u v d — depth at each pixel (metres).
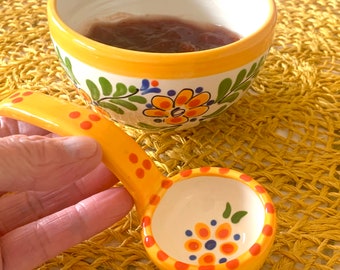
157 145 0.20
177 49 0.20
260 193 0.17
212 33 0.22
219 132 0.21
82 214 0.16
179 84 0.17
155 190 0.17
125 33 0.22
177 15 0.23
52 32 0.18
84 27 0.22
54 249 0.16
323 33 0.26
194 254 0.16
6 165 0.15
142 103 0.18
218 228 0.17
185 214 0.17
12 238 0.16
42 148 0.15
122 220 0.18
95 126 0.16
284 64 0.24
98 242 0.17
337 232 0.17
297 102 0.22
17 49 0.25
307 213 0.18
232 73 0.17
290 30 0.26
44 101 0.17
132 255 0.17
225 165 0.20
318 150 0.20
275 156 0.20
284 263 0.16
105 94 0.18
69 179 0.16
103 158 0.16
